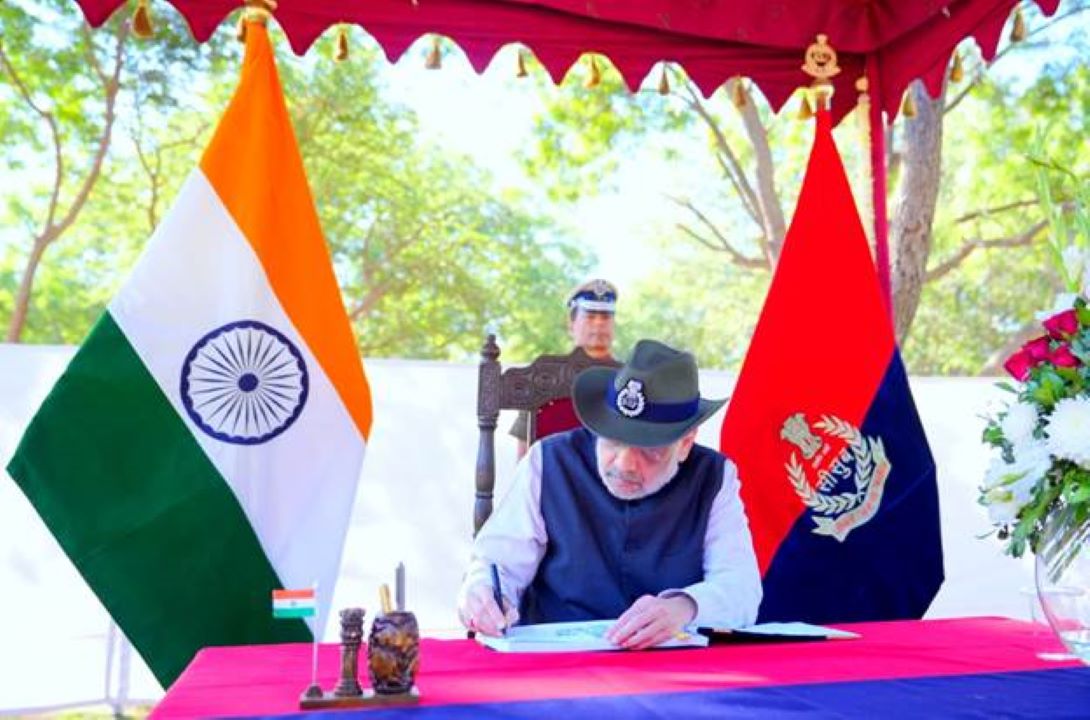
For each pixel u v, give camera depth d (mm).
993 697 1347
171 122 11148
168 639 2457
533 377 2721
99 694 3574
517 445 3715
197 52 10812
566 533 2209
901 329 7137
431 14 3084
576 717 1241
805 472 2988
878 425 3043
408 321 13016
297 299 2682
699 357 14797
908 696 1354
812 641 1843
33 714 3535
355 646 1343
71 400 2455
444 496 3912
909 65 3350
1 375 3461
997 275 12891
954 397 4180
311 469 2631
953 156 11773
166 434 2516
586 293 3686
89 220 11539
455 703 1318
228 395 2580
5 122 10617
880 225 3475
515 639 1805
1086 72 10695
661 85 3340
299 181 2754
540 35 3178
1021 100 10945
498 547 2203
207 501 2516
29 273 10469
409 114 12562
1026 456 1455
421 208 12836
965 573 4102
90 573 2416
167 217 2609
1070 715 1243
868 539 2982
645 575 2186
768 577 2910
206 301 2604
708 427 4113
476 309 13227
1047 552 1477
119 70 10266
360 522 3826
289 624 2555
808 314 3088
